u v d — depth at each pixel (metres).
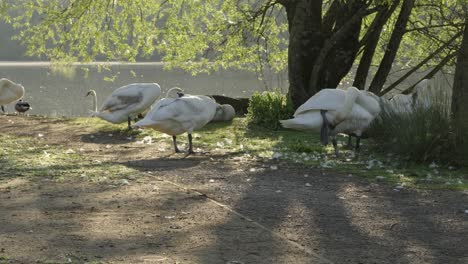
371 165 10.42
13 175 9.05
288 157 11.19
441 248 5.99
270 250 5.79
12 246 5.76
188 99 11.65
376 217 7.07
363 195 8.18
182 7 20.67
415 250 5.92
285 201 7.75
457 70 11.96
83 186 8.39
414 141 10.88
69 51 19.47
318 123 11.39
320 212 7.24
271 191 8.32
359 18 16.06
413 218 7.05
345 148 12.54
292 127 11.55
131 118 15.21
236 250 5.77
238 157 11.22
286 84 25.59
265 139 13.95
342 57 17.28
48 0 19.08
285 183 8.89
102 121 17.11
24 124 16.66
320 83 17.44
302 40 17.25
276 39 21.97
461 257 5.74
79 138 14.02
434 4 17.48
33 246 5.77
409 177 9.49
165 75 57.03
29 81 48.19
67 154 11.49
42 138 14.02
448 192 8.43
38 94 36.31
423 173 9.94
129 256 5.53
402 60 22.72
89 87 42.28
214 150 12.13
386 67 17.20
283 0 18.33
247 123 16.59
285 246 5.93
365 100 12.15
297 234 6.36
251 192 8.23
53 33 19.09
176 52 21.41
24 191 8.03
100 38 19.17
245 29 19.47
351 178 9.34
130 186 8.45
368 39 17.56
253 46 21.38
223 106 17.08
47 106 29.75
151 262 5.38
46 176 9.02
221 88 39.62
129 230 6.35
